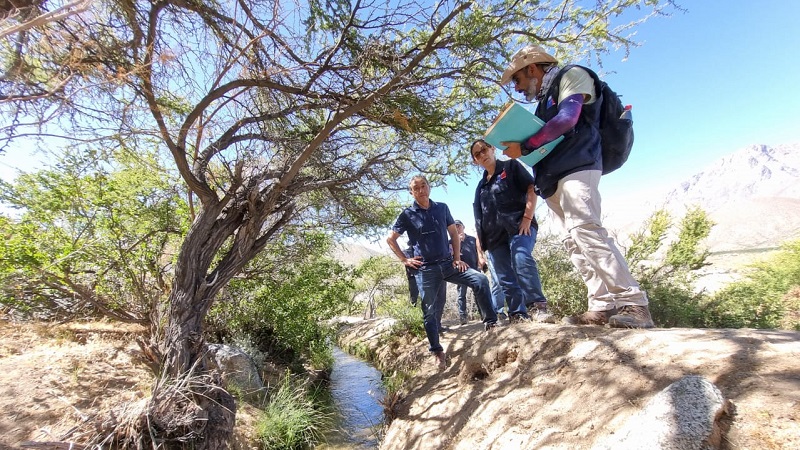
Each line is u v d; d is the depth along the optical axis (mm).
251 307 6062
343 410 5027
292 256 5891
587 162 2414
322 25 3105
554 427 2025
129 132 2852
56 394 2924
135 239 4609
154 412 2547
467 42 2947
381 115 3736
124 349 3980
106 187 4355
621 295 2477
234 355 4613
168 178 4574
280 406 4246
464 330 5508
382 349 7414
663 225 5238
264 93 3775
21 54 2090
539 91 2627
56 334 4176
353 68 3467
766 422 1193
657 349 2020
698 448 1181
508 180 3660
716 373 1584
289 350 6730
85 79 2240
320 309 6691
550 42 3443
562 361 2500
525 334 3113
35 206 4059
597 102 2434
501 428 2426
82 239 4203
